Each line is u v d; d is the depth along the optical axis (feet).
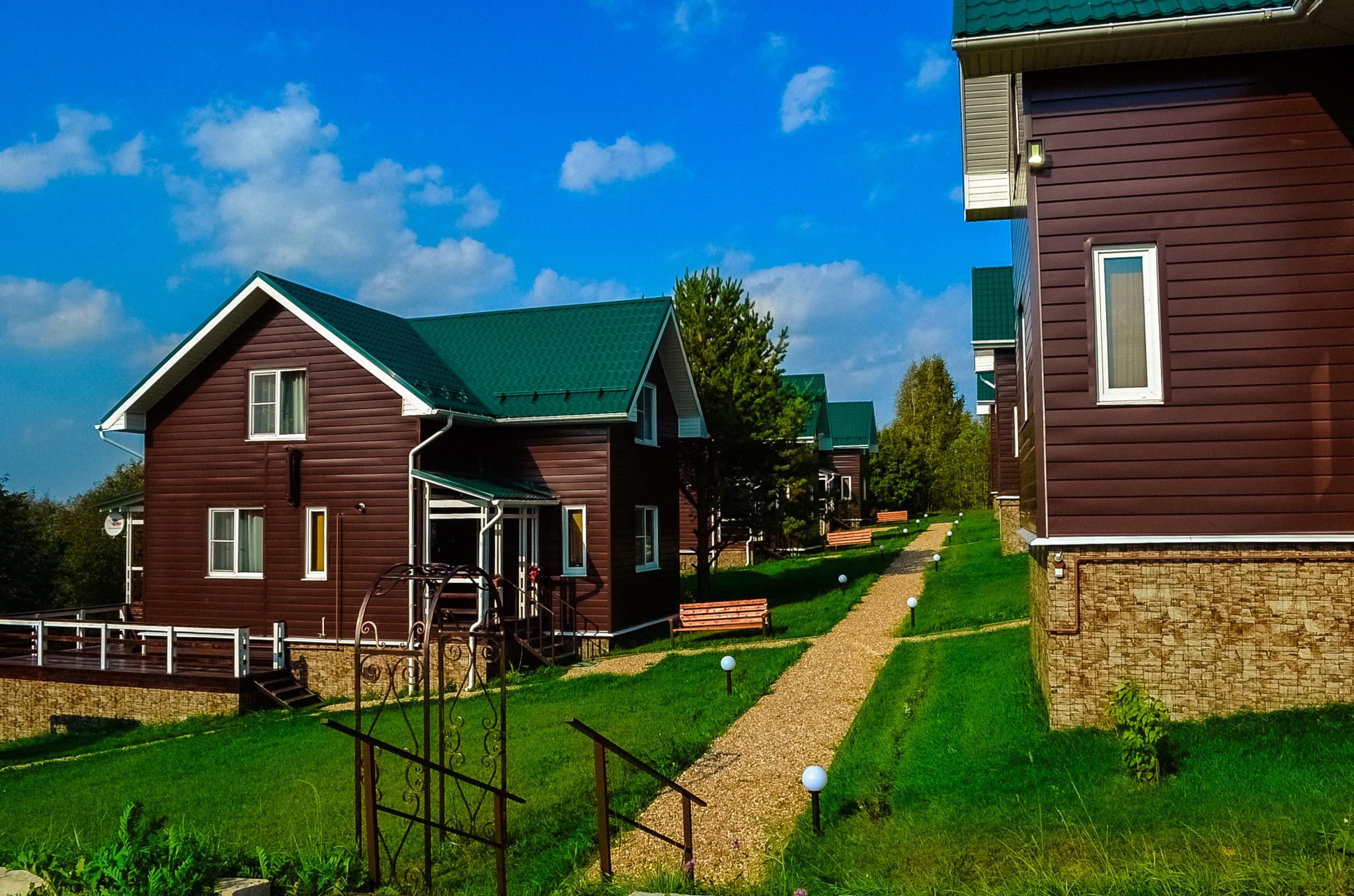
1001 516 94.84
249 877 22.24
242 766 44.75
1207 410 30.71
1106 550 30.91
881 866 23.34
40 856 22.31
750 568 114.83
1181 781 25.96
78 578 140.46
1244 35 29.45
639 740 40.01
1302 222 30.45
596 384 68.95
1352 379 30.07
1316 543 29.73
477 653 59.21
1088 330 31.37
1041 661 35.14
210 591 67.97
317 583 65.05
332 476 65.05
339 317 67.46
